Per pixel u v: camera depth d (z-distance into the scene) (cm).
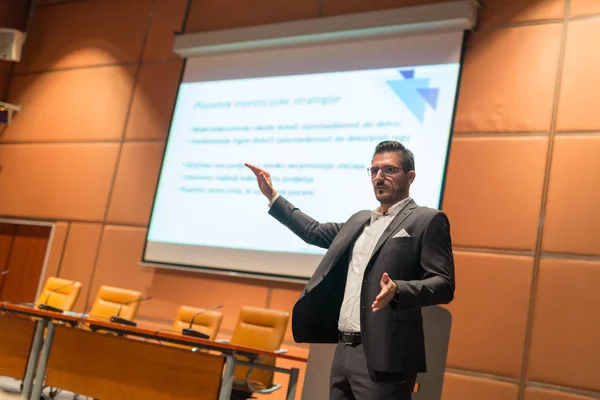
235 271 537
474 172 454
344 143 513
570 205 416
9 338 431
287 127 544
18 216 689
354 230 217
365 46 525
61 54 714
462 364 425
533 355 406
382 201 213
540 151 435
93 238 630
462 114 469
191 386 355
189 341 356
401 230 203
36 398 399
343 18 528
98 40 693
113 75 670
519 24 464
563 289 407
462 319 432
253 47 580
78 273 627
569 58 440
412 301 181
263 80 568
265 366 363
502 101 456
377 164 216
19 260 677
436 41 491
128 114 648
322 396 337
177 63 632
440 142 469
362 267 208
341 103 523
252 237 536
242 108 572
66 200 661
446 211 456
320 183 514
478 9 482
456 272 442
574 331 397
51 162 684
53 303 525
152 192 609
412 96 491
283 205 235
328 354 342
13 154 713
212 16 626
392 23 503
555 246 415
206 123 588
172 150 598
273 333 419
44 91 714
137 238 604
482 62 471
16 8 743
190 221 570
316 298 208
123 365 379
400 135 489
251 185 548
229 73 589
